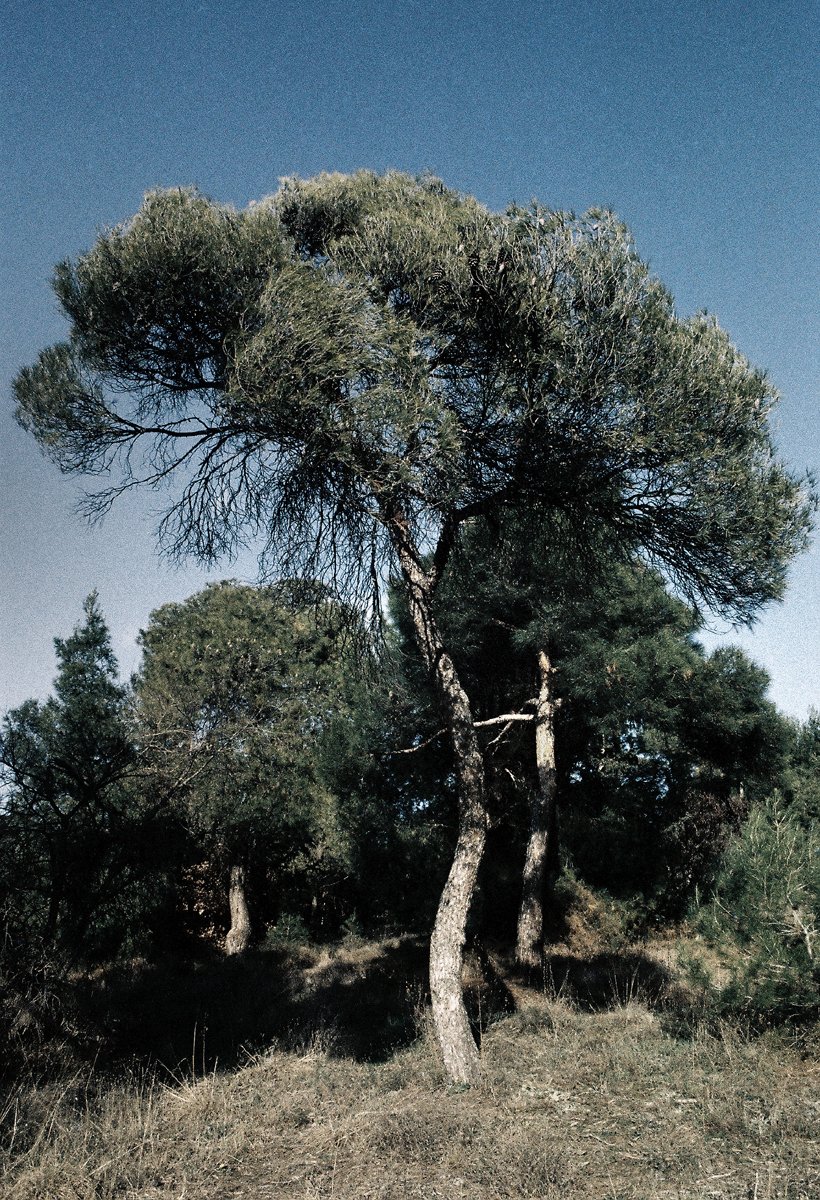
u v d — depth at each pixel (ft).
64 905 34.73
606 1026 28.53
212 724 54.19
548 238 24.27
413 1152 18.06
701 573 27.78
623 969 41.93
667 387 23.88
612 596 46.14
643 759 55.36
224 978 45.42
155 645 71.56
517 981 41.29
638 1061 23.27
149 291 24.34
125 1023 33.17
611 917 53.21
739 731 48.85
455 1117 19.90
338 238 27.63
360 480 24.34
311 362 22.39
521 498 27.78
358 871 53.78
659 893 54.13
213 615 64.54
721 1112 18.76
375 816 50.44
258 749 58.39
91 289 24.59
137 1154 18.76
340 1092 23.52
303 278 23.16
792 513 25.63
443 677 27.99
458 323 25.02
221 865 64.59
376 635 27.17
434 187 28.04
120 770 38.14
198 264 23.66
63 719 38.63
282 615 64.34
